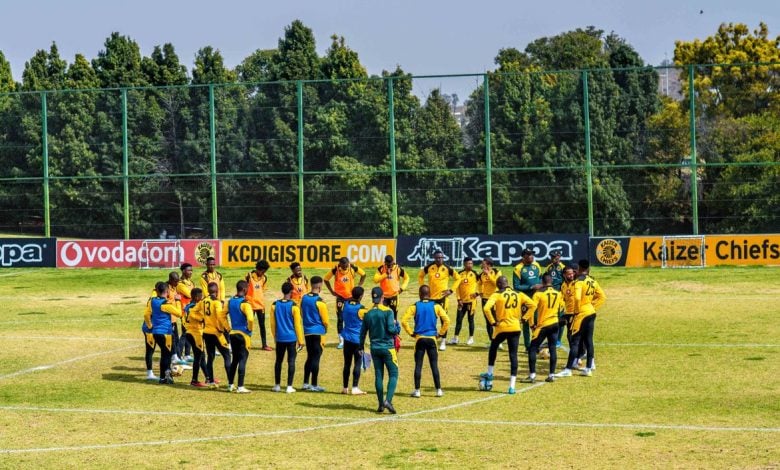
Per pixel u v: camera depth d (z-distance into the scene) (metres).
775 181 44.78
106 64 68.25
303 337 18.67
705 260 40.72
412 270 41.25
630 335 24.95
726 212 45.50
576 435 15.13
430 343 18.09
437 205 47.53
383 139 48.62
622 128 47.03
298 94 44.12
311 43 66.00
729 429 15.30
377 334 16.91
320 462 13.90
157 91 52.12
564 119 46.72
